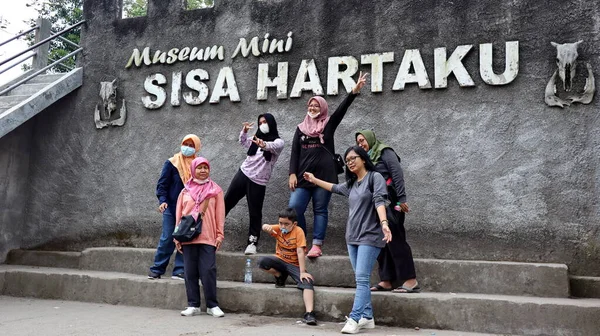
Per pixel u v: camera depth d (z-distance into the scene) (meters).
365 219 4.89
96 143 8.23
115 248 7.36
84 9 8.74
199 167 5.68
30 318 5.34
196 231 5.46
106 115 8.23
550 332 4.83
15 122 7.53
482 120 6.38
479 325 4.98
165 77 8.00
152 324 5.04
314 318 5.13
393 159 5.50
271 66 7.43
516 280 5.55
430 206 6.43
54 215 8.26
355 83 6.95
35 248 8.27
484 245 6.17
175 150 7.77
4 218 8.14
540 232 6.00
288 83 7.31
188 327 4.90
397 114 6.73
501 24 6.47
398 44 6.87
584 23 6.17
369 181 4.94
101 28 8.55
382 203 4.77
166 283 6.04
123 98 8.20
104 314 5.56
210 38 7.86
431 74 6.66
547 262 5.92
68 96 8.52
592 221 5.84
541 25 6.32
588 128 6.00
